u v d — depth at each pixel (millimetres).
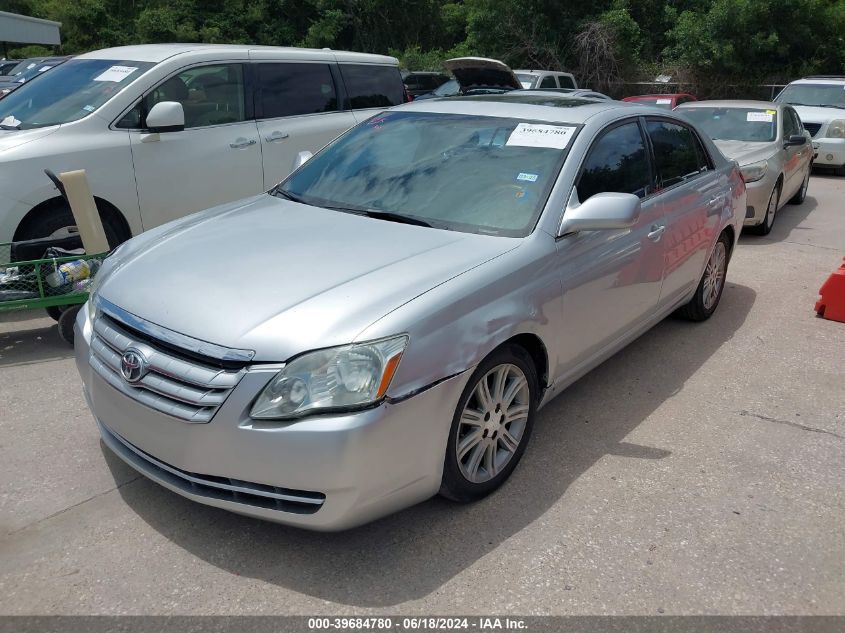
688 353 5211
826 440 4008
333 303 2820
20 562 2852
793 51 25266
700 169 5336
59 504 3223
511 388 3346
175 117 5844
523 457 3732
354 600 2695
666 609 2705
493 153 3986
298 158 4820
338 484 2627
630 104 4758
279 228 3611
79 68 6328
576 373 3947
